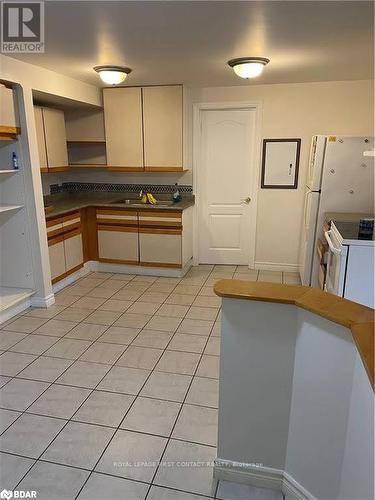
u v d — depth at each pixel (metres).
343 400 1.26
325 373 1.33
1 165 3.30
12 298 3.38
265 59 3.04
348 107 4.13
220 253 4.96
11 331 3.10
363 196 3.48
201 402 2.22
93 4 1.91
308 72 3.59
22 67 3.06
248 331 1.48
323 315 1.26
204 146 4.63
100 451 1.86
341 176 3.47
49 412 2.13
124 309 3.57
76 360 2.67
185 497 1.62
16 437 1.94
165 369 2.56
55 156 4.12
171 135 4.33
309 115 4.23
